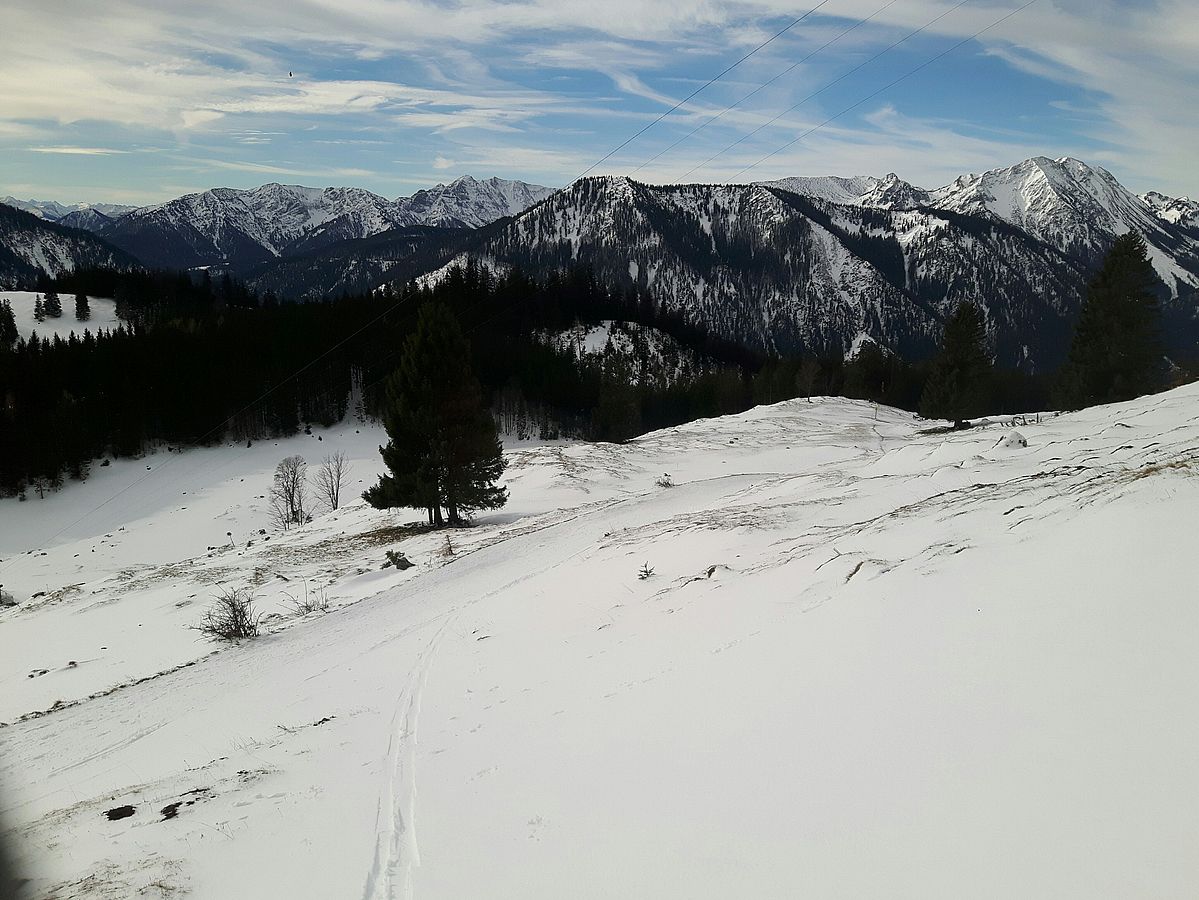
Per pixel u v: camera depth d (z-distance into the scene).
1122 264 55.59
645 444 58.22
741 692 9.27
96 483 83.50
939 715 7.23
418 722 11.30
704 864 6.05
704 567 16.86
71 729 15.18
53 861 8.00
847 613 10.57
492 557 26.00
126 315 158.25
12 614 33.41
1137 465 14.99
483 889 6.33
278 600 26.66
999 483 18.27
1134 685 6.58
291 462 71.12
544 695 11.37
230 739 12.57
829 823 6.17
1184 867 4.66
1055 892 4.81
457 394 37.06
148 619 27.36
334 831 7.73
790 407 75.88
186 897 6.59
